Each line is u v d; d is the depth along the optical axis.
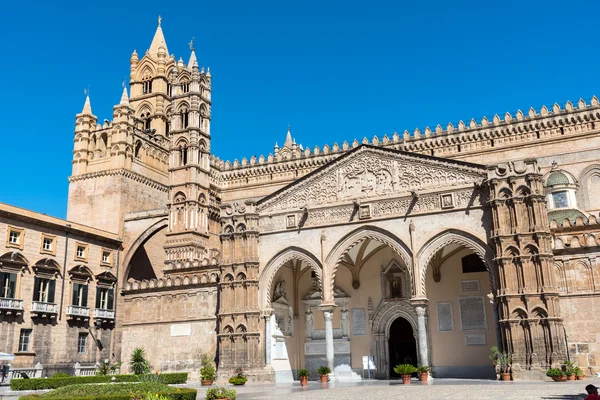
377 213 50.91
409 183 50.72
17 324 59.72
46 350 62.69
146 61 104.81
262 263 54.53
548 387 34.62
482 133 72.62
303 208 53.44
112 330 73.50
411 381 47.16
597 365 43.47
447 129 75.06
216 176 89.38
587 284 45.19
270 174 87.25
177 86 78.88
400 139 78.38
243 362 52.53
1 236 59.59
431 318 55.53
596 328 44.16
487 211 46.94
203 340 59.47
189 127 76.25
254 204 56.00
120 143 82.44
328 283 51.31
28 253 62.44
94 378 49.62
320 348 59.56
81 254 70.56
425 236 48.59
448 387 37.81
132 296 65.50
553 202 57.88
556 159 68.19
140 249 81.00
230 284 54.81
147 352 62.62
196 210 74.19
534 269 43.97
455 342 54.16
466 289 54.84
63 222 68.19
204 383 52.59
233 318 53.78
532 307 43.03
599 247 45.34
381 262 58.91
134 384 31.06
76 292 68.19
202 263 65.62
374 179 52.19
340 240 51.78
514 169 46.34
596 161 66.00
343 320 58.91
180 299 62.19
